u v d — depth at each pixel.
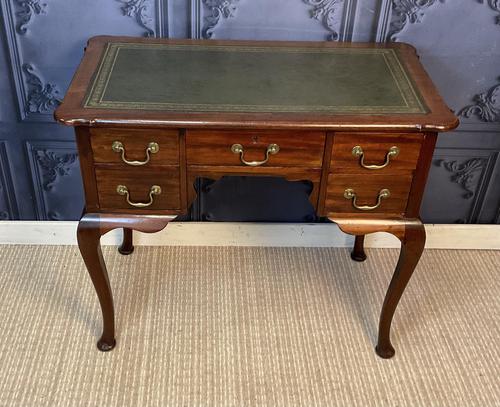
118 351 1.56
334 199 1.32
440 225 1.93
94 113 1.17
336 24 1.56
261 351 1.58
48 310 1.68
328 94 1.29
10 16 1.50
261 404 1.45
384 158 1.26
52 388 1.46
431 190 1.87
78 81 1.29
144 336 1.61
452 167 1.82
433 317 1.72
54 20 1.52
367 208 1.33
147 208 1.33
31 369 1.50
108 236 1.91
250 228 1.90
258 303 1.73
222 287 1.78
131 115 1.17
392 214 1.35
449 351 1.61
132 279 1.79
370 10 1.54
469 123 1.73
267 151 1.24
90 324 1.64
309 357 1.58
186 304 1.72
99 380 1.49
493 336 1.67
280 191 1.83
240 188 1.82
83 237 1.35
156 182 1.29
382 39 1.59
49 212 1.86
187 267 1.85
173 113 1.18
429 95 1.30
